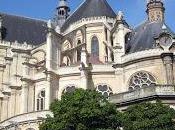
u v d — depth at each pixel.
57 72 66.19
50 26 69.69
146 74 61.34
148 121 42.28
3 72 84.31
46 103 63.12
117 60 64.44
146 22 72.12
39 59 83.50
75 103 42.66
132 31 72.75
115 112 43.44
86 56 64.94
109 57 72.50
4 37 90.38
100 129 41.28
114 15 79.50
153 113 42.78
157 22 69.50
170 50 61.47
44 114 61.19
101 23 76.69
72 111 42.06
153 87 54.03
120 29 67.56
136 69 62.22
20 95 72.31
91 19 77.38
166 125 42.19
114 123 42.66
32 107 66.38
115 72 64.12
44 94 65.75
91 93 43.84
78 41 77.06
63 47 76.50
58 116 43.03
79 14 80.81
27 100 66.56
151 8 77.75
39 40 93.25
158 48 61.59
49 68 65.62
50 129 42.94
